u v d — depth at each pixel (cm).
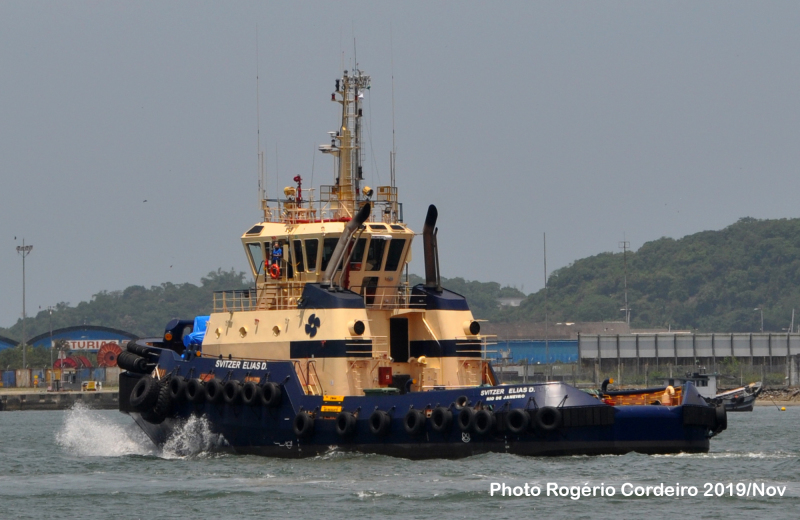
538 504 9819
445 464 11662
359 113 13738
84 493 10994
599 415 11462
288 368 12494
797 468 11656
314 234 13062
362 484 10762
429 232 13450
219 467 12200
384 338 13200
